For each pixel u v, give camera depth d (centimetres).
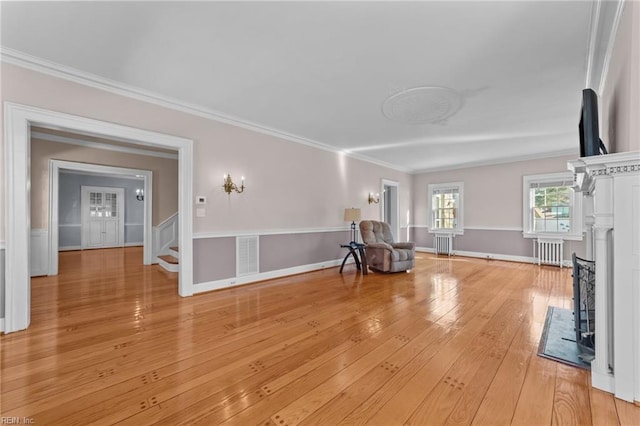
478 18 204
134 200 955
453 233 744
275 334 254
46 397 164
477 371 193
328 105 367
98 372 191
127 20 209
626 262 164
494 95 331
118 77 297
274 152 473
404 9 196
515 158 644
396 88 317
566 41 229
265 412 153
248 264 438
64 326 270
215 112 390
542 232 612
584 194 303
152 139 339
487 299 358
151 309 319
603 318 174
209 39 232
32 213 478
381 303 342
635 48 162
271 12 199
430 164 733
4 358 209
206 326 271
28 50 248
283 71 283
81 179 852
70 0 188
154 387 174
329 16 203
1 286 252
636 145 163
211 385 177
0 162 249
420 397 165
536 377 186
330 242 577
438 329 264
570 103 350
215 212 400
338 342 238
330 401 162
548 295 376
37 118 266
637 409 155
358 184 640
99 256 715
